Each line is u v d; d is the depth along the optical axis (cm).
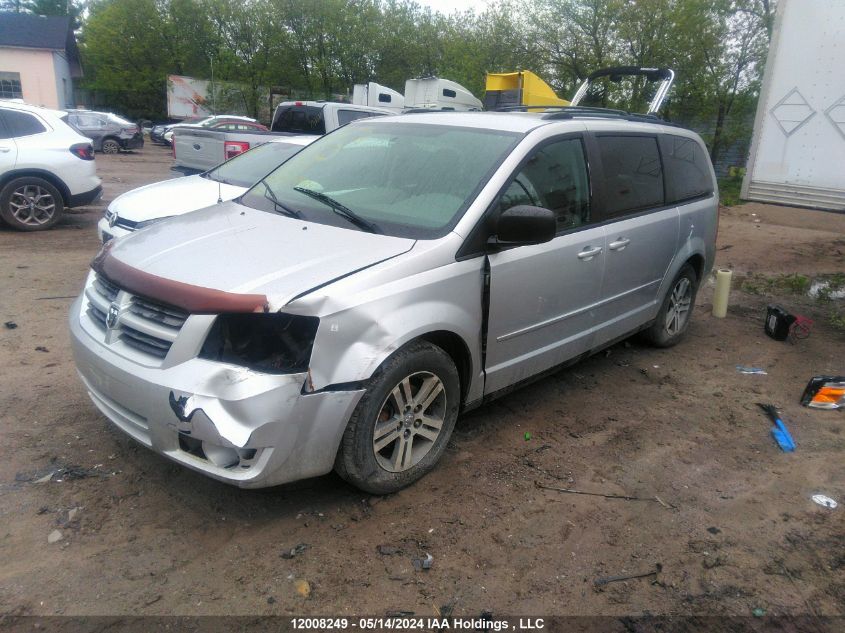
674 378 527
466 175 378
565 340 440
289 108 1184
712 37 2145
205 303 286
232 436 273
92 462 359
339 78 4247
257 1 4159
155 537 304
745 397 495
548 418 445
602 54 2381
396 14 4169
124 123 2708
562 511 340
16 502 322
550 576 293
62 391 439
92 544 297
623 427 437
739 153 2439
